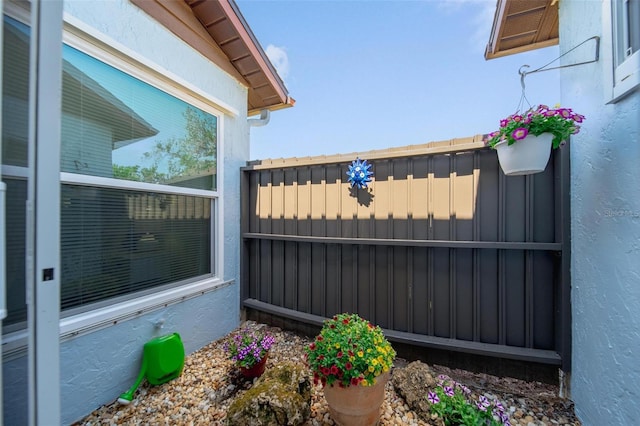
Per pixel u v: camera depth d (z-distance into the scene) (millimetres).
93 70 1916
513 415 1831
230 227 3252
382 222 2693
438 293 2461
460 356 2355
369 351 1636
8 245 954
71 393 1771
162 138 2438
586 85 1688
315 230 3059
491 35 2777
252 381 2227
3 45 892
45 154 836
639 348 1266
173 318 2492
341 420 1667
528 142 1618
